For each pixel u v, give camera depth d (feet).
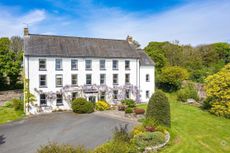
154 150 54.49
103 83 123.65
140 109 98.63
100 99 122.62
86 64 118.83
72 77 115.65
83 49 120.57
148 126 65.00
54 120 92.94
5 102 127.54
